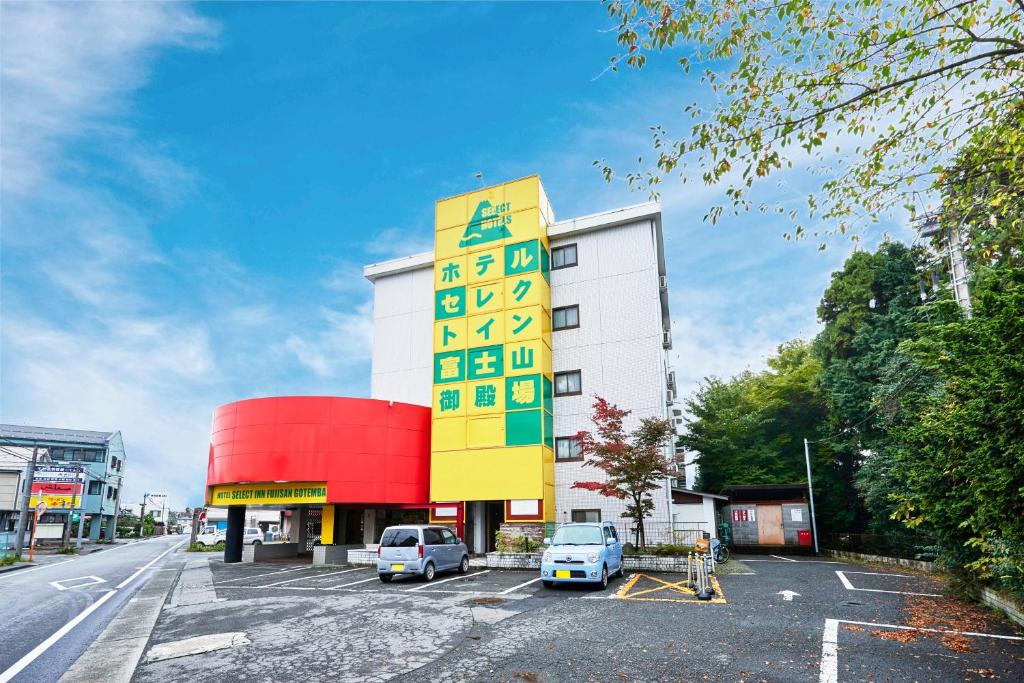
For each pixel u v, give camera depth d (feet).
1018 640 27.09
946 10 17.93
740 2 19.13
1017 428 22.49
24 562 91.66
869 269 88.17
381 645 28.40
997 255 25.61
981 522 25.14
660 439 62.03
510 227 81.00
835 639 27.73
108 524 196.85
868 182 21.33
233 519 84.53
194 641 30.66
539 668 23.88
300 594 47.16
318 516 99.45
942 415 30.86
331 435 71.31
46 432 176.65
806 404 109.81
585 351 77.92
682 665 23.85
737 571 57.26
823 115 20.25
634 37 20.49
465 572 58.90
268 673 24.29
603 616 34.22
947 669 22.81
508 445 73.61
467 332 79.77
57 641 32.68
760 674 22.50
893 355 76.18
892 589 43.80
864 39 18.84
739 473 107.34
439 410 78.23
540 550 63.77
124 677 24.47
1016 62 18.47
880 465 70.13
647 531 69.15
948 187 21.61
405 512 83.92
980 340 24.58
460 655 26.18
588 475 73.15
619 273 78.74
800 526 87.97
